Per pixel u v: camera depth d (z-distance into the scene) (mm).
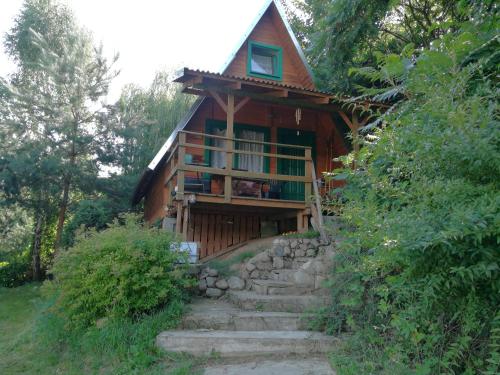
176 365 4566
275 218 11797
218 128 12062
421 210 3039
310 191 10062
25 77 19266
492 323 3131
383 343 4348
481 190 2932
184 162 9281
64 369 5066
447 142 3033
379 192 3801
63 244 14711
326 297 5793
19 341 6594
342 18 10602
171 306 5656
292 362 4523
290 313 5715
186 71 8969
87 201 15703
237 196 9727
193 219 11305
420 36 12484
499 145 2943
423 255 3010
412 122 3621
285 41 13250
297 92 9992
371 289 4816
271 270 7535
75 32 16109
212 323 5398
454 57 3799
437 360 3504
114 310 5430
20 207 15812
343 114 10773
